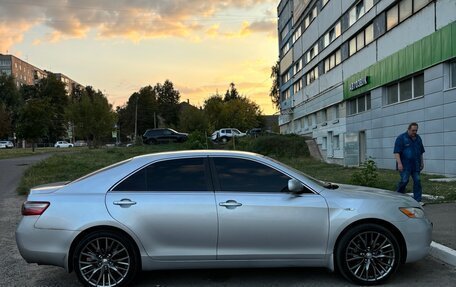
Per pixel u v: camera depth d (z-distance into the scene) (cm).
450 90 1555
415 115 1839
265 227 498
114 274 498
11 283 535
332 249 503
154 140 4244
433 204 988
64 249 490
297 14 4547
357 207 504
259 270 569
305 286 506
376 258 504
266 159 533
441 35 1605
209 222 496
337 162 3059
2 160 2930
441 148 1620
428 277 530
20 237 498
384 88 2197
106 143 9550
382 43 2241
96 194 507
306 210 501
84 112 5162
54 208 498
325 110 3538
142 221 495
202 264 501
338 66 3069
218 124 7338
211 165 524
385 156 2175
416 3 1847
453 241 654
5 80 9312
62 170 1872
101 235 495
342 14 2934
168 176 518
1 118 6994
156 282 528
